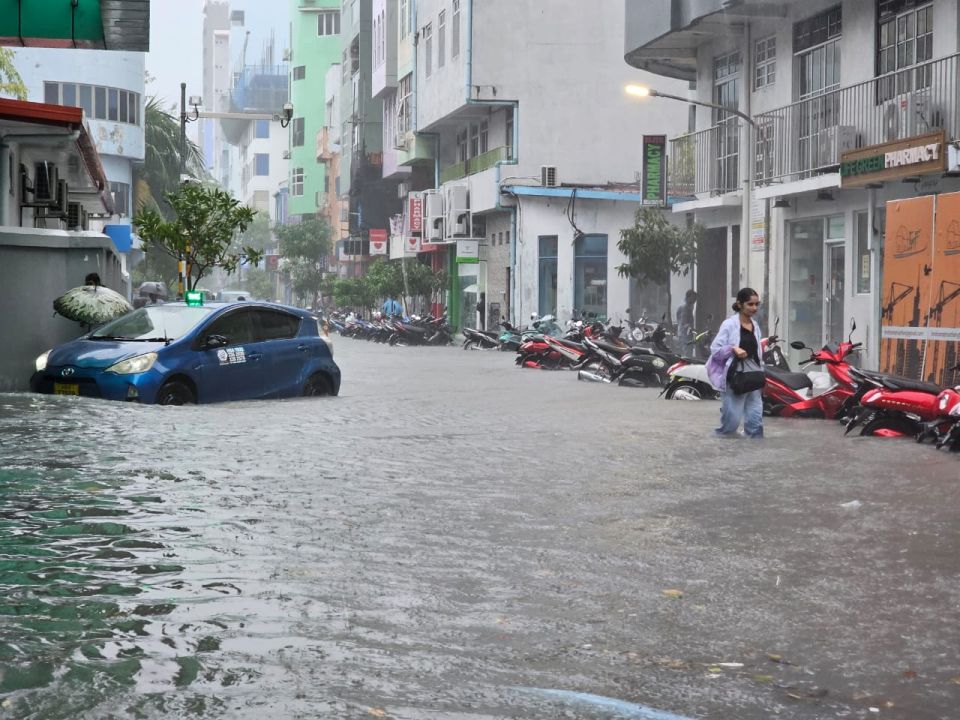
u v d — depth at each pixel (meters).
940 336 19.38
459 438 13.57
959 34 20.86
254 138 155.25
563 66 48.78
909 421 13.98
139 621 5.52
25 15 16.73
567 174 48.84
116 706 4.32
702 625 5.70
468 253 52.44
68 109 22.09
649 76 49.00
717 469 11.18
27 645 5.09
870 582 6.63
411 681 4.75
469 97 48.84
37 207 27.45
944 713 4.50
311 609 5.83
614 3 48.75
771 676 4.92
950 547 7.59
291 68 117.19
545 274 47.41
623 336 34.50
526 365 30.66
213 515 8.30
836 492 9.81
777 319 25.00
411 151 61.34
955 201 19.14
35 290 19.22
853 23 24.22
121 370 15.91
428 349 46.03
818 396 16.61
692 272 33.75
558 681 4.80
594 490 9.81
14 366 19.06
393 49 66.75
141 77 61.09
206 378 16.83
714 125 30.45
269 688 4.59
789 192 25.19
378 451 12.20
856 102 23.78
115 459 10.92
